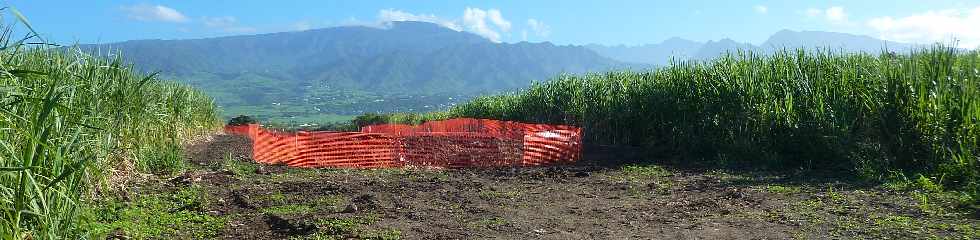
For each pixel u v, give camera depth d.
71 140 4.63
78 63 6.35
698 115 11.44
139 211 6.02
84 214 4.77
